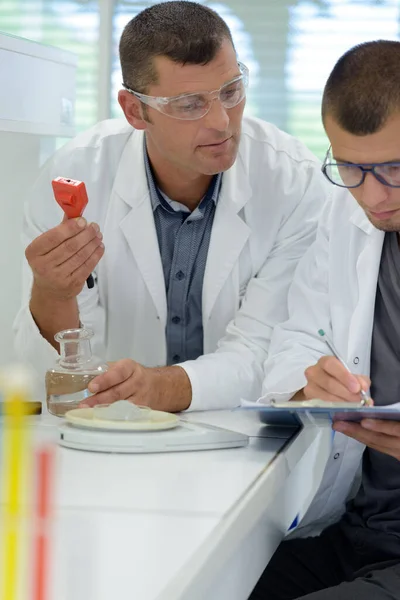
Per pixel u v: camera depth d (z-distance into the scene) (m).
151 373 1.83
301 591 1.88
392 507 1.88
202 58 1.98
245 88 2.05
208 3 3.70
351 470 1.96
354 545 1.87
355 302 1.96
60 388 1.69
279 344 2.02
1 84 2.48
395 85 1.55
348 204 2.04
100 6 3.72
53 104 2.87
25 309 2.10
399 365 1.87
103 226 2.32
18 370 0.69
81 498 1.16
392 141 1.57
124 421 1.53
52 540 0.97
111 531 1.01
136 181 2.28
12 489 0.69
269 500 1.30
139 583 0.85
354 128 1.58
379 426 1.51
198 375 1.89
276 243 2.33
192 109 2.01
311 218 2.32
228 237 2.27
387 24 3.61
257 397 2.01
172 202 2.27
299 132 3.73
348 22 3.63
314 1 3.64
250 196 2.29
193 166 2.08
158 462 1.39
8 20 3.80
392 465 1.88
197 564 0.90
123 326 2.37
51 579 0.85
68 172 2.34
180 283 2.31
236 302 2.31
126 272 2.32
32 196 2.38
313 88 3.69
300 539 2.00
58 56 2.88
